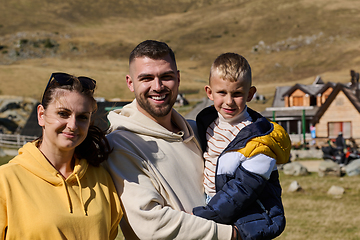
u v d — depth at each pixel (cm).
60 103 228
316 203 1135
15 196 213
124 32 18975
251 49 15350
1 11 19388
